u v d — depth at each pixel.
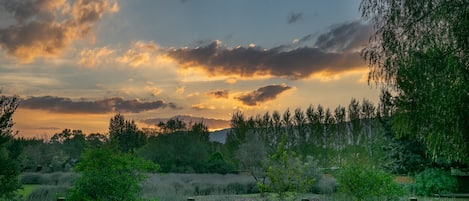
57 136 44.59
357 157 15.24
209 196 19.28
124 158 8.88
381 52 9.35
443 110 8.19
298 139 45.22
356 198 11.84
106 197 8.45
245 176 28.67
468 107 8.17
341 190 12.47
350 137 42.62
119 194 8.54
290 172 15.34
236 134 44.88
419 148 21.11
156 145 36.22
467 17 7.87
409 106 9.07
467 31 7.91
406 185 20.48
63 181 22.53
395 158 22.56
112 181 8.50
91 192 8.41
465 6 7.95
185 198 16.28
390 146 22.84
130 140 44.94
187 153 35.75
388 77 9.20
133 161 8.94
